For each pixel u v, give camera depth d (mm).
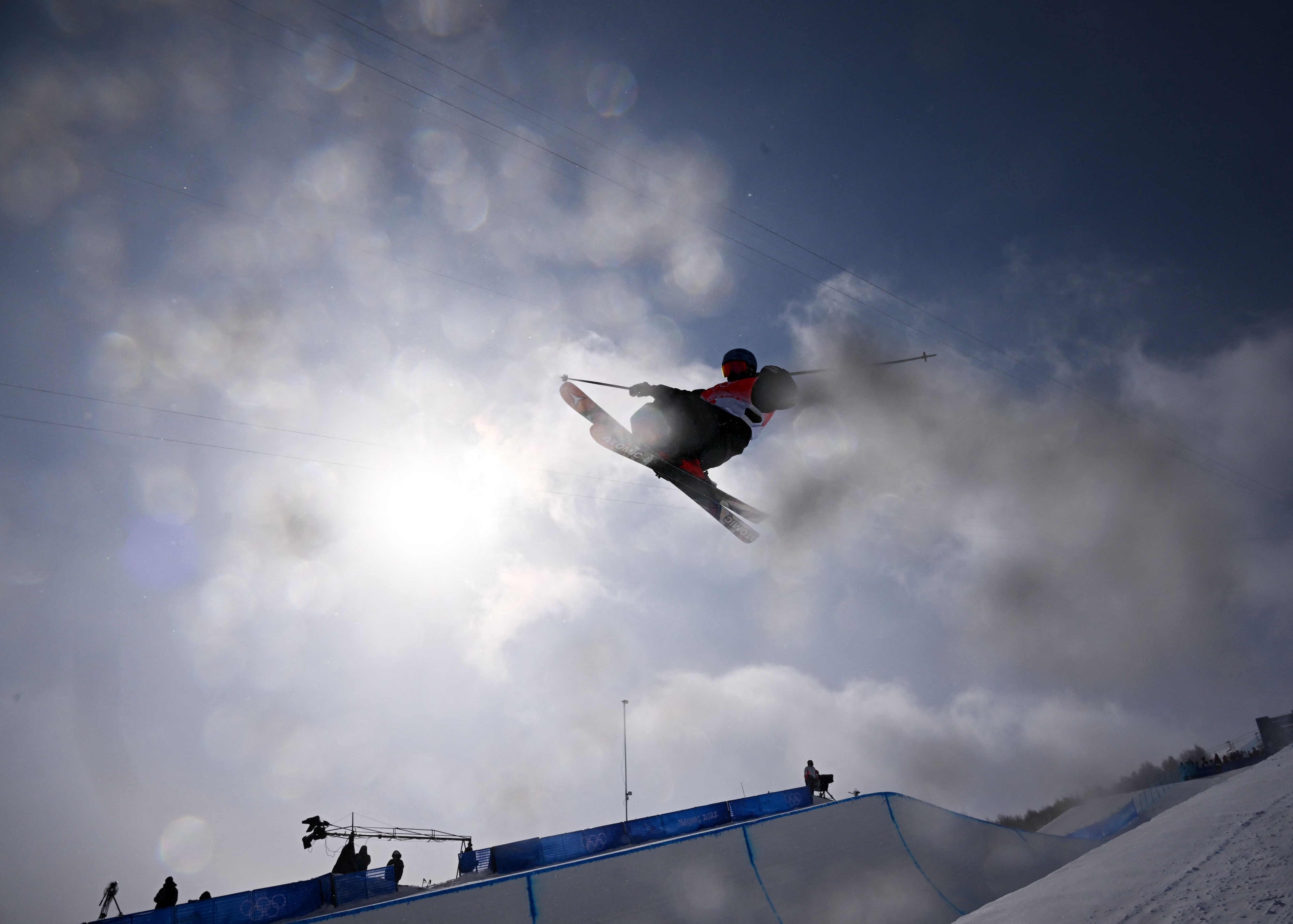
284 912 12586
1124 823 23219
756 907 12539
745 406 6508
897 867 14156
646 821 16219
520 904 11406
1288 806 4781
